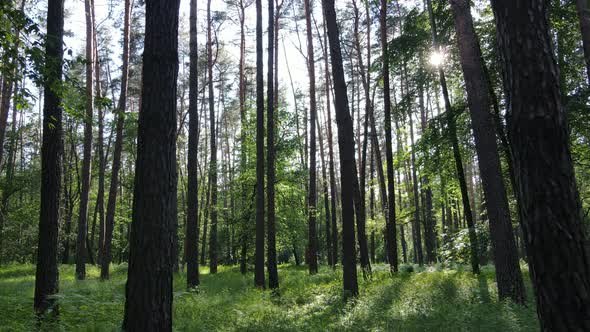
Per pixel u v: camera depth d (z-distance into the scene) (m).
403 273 18.75
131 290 6.15
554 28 12.95
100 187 29.28
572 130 12.63
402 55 14.55
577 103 11.57
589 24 10.67
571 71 12.81
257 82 17.75
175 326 9.28
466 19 11.48
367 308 10.46
